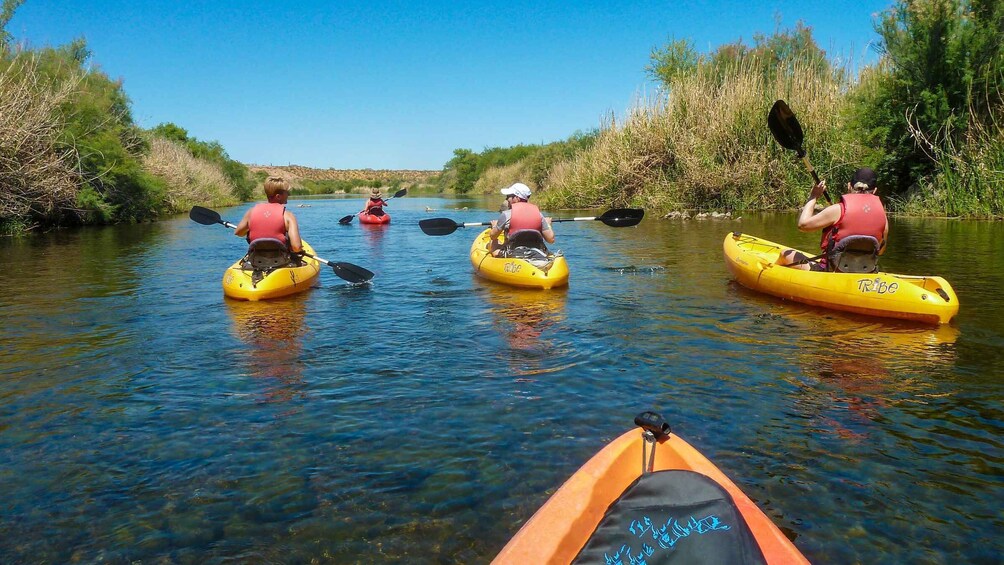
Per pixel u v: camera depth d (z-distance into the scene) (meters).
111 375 4.36
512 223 7.80
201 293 7.20
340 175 87.12
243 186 42.88
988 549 2.37
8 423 3.57
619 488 2.38
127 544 2.47
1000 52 13.25
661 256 9.70
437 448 3.22
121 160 18.16
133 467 3.07
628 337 5.18
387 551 2.40
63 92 16.12
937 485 2.80
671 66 25.45
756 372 4.27
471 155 53.62
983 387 3.92
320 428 3.48
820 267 6.42
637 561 1.91
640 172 20.14
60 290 7.37
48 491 2.86
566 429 3.41
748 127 17.83
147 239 13.54
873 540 2.43
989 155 13.23
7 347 5.01
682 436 3.32
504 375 4.30
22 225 14.65
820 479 2.87
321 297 6.97
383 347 4.98
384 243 12.57
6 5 16.72
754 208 17.53
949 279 7.00
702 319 5.72
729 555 1.87
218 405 3.82
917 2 13.88
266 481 2.93
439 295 7.01
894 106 14.95
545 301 6.59
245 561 2.36
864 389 3.93
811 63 18.83
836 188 16.83
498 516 2.61
